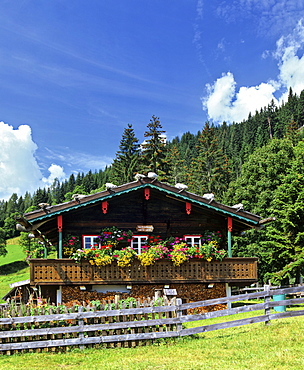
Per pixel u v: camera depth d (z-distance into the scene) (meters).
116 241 21.61
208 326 14.11
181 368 10.88
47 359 12.30
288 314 14.80
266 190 38.91
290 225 30.66
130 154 75.56
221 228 23.41
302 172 36.41
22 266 100.75
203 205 21.50
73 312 13.77
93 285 20.84
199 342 13.55
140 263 20.61
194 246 21.55
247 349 12.32
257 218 21.84
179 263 20.59
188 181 74.56
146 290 21.20
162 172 61.53
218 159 71.69
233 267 21.28
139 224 22.59
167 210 23.02
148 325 13.68
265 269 36.84
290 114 140.75
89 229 22.17
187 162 123.38
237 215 21.64
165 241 21.81
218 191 67.25
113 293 20.92
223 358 11.65
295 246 30.61
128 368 11.09
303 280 38.84
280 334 13.42
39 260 19.77
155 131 63.22
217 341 13.48
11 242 135.88
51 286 20.25
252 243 38.06
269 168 39.31
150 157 63.00
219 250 21.64
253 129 141.00
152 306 14.00
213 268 21.08
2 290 60.06
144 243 22.38
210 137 72.62
